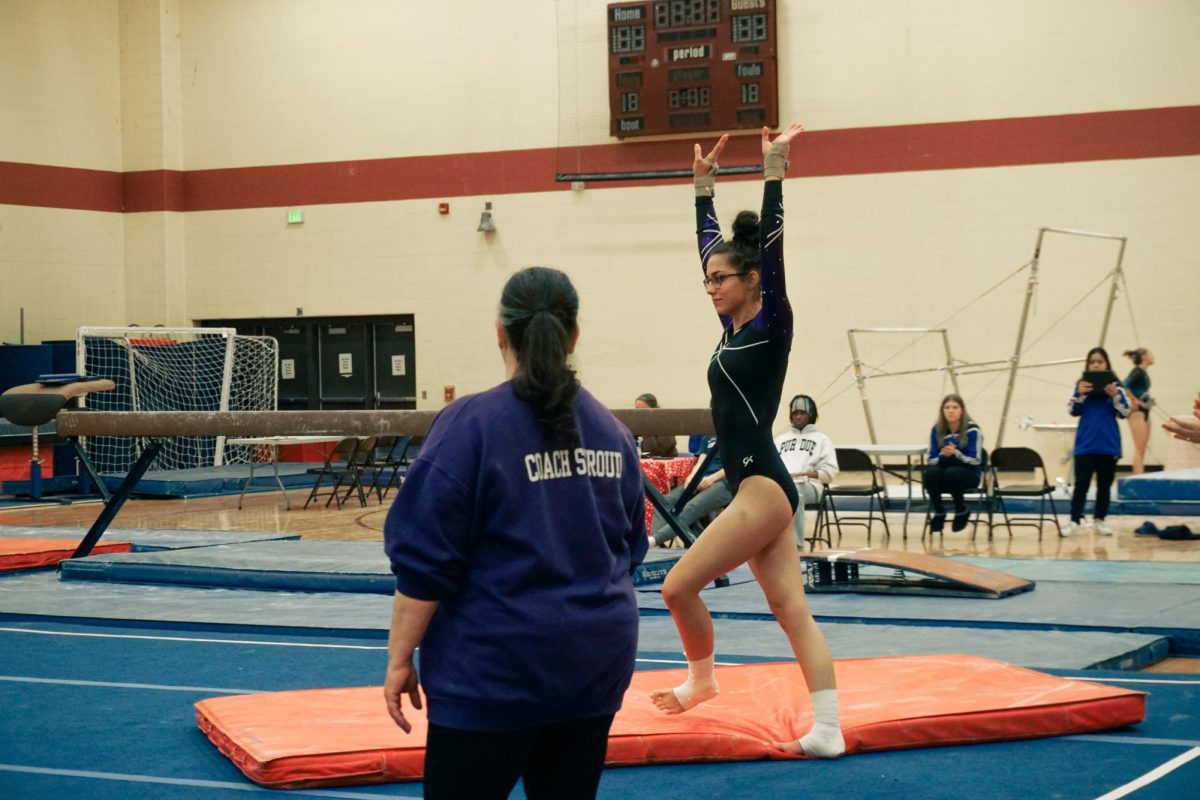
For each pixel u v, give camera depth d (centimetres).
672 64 1527
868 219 1510
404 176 1689
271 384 1770
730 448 360
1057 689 413
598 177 1573
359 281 1716
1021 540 1025
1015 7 1459
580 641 215
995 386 1473
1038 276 1455
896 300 1504
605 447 229
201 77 1772
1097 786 339
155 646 588
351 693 427
